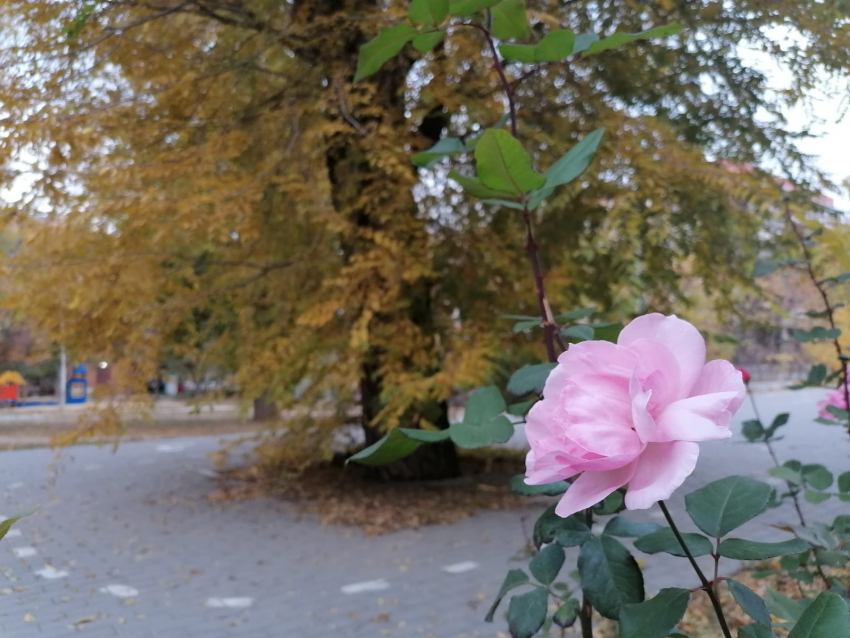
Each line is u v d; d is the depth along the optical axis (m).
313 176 5.96
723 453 9.15
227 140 5.69
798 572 1.81
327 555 5.45
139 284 5.82
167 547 5.68
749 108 6.38
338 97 5.98
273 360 6.45
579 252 7.54
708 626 2.60
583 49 1.19
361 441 8.62
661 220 6.41
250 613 4.16
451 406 7.98
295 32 6.10
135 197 5.09
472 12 1.12
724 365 0.71
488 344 6.29
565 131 5.86
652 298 7.70
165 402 26.72
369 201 6.38
